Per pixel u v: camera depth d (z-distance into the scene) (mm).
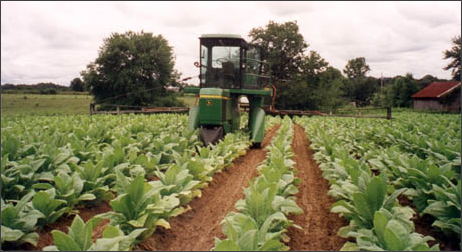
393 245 3324
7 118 15281
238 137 12125
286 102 45844
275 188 4828
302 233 5234
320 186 7980
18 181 5750
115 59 41938
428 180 5582
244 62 12461
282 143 9586
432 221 5465
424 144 9242
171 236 5074
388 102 51406
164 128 13336
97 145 9000
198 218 5895
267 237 3859
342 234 4652
